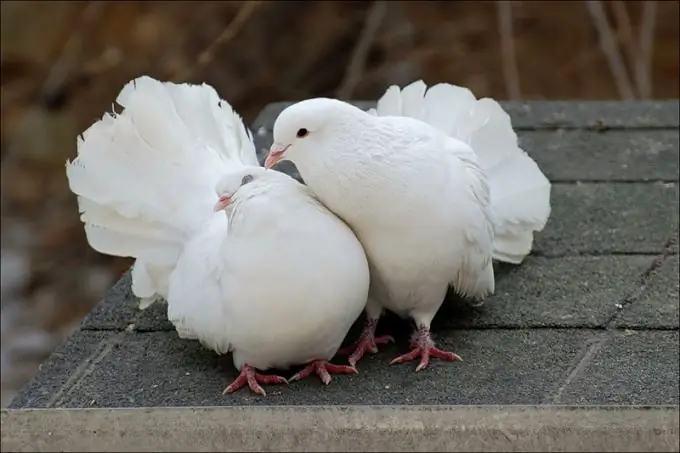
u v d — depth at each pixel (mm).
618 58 13117
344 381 5398
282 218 5023
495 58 14219
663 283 6527
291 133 5242
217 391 5312
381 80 14234
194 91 6207
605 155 8531
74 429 4047
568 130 9078
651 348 5770
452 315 6172
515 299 6355
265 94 14383
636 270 6699
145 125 5953
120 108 10344
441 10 14312
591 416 3984
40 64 14148
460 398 5215
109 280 13398
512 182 6535
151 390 5344
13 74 14234
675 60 14297
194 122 6125
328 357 5445
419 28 14352
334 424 4020
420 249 5305
